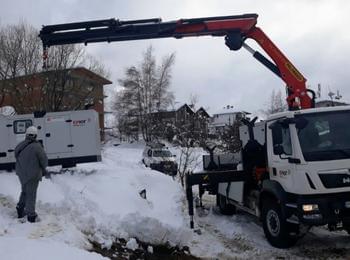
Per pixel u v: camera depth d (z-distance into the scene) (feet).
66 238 22.70
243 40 34.63
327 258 25.32
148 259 24.50
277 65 33.55
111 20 34.78
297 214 25.40
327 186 25.04
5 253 18.28
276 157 28.27
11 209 28.27
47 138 45.47
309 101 32.71
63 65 101.35
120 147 176.76
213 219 37.01
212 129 106.01
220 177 32.58
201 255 26.73
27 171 25.29
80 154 45.98
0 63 103.19
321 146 25.70
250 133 33.32
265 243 29.01
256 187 32.50
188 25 34.65
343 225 26.22
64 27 34.96
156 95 198.59
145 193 34.30
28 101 100.53
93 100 115.14
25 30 106.42
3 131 44.78
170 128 124.57
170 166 73.61
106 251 23.71
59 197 30.66
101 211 28.76
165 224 27.27
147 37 35.14
